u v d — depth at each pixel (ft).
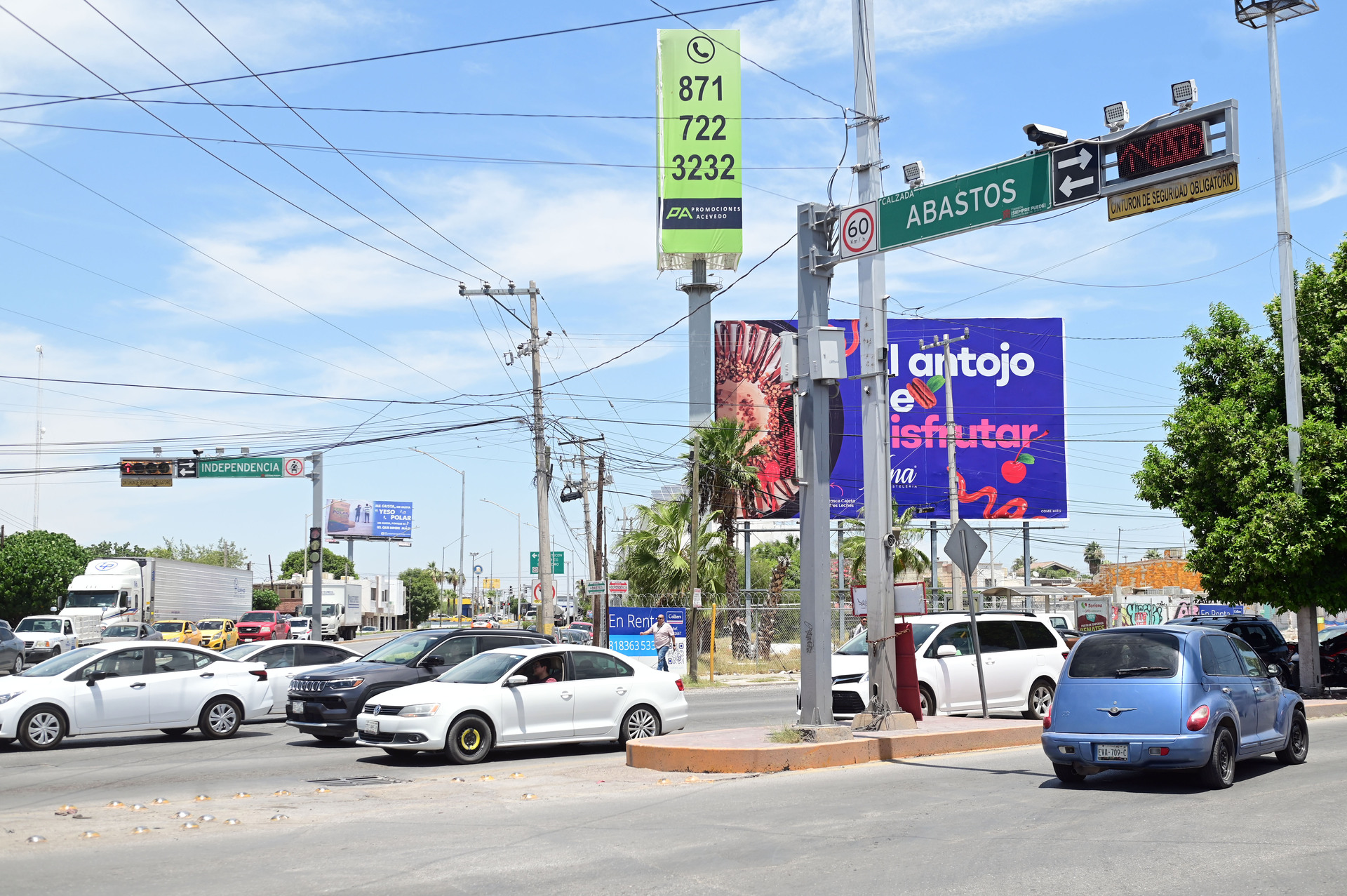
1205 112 38.50
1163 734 36.01
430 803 37.11
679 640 120.78
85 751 54.60
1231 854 26.43
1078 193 41.37
